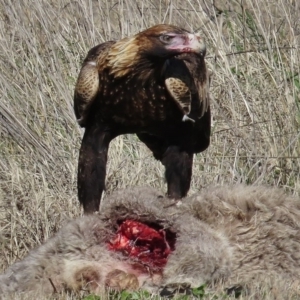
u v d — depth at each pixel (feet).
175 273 60.80
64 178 84.58
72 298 59.31
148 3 95.86
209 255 61.67
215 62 93.45
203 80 74.38
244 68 94.79
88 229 62.13
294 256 67.15
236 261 65.87
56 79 89.97
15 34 97.04
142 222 62.64
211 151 88.28
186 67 72.69
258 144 88.89
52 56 93.25
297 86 91.76
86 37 93.76
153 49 69.87
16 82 92.17
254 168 87.56
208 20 95.09
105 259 61.87
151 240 62.85
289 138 88.79
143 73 71.10
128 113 72.64
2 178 86.22
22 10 94.68
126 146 88.38
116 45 71.56
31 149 86.79
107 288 59.77
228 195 68.39
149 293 58.95
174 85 71.05
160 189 84.74
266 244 66.74
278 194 69.26
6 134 90.63
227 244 65.21
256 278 64.69
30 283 62.13
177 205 65.36
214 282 61.98
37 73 91.30
